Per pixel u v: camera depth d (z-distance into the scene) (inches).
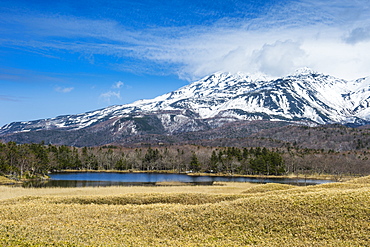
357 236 1016.9
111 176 6107.3
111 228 1227.9
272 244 1015.6
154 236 1143.6
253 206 1325.0
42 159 6122.1
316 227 1103.0
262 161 6914.4
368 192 1318.9
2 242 971.3
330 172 7199.8
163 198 1823.3
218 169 7416.3
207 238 1099.3
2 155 5083.7
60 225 1242.6
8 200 1807.3
